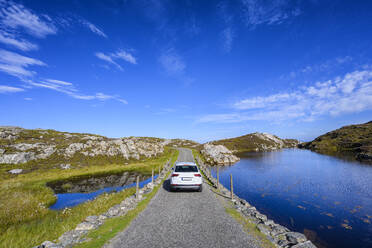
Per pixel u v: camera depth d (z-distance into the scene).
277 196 16.91
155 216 7.87
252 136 133.12
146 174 29.20
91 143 49.06
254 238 5.86
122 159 43.97
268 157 59.38
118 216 8.02
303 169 34.41
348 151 74.25
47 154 40.50
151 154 51.16
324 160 49.38
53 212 13.14
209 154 53.22
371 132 94.44
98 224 7.05
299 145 133.88
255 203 14.93
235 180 24.42
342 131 118.50
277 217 12.05
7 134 52.03
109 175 29.28
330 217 12.08
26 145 42.88
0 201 14.37
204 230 6.39
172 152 62.56
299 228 10.48
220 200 10.80
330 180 24.44
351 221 11.45
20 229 7.74
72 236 6.02
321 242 8.94
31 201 15.16
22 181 25.06
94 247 5.20
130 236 5.90
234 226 6.81
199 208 9.08
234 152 83.00
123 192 13.95
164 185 15.66
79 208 11.28
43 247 5.38
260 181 23.73
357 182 23.19
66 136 67.69
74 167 36.00
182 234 6.05
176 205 9.59
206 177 20.89
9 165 33.75
